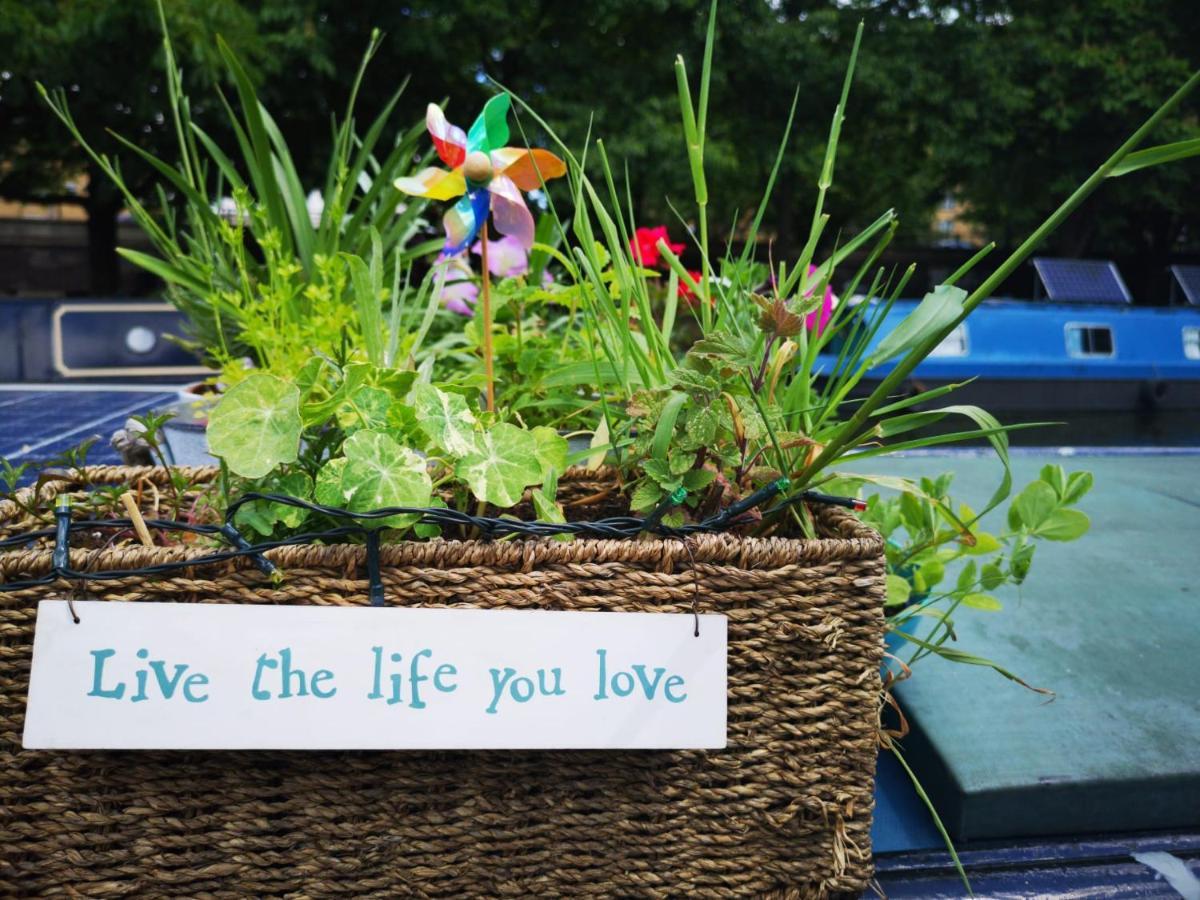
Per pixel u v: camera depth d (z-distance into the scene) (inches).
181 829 23.4
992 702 35.8
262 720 22.5
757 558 23.9
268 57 294.8
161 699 22.3
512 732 23.3
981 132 435.2
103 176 362.3
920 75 415.5
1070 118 443.5
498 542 23.5
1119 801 31.5
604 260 38.1
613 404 38.3
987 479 68.1
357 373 24.7
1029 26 443.8
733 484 27.6
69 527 22.7
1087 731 33.9
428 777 23.9
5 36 267.0
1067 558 51.3
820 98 416.8
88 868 23.2
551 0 366.3
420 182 27.5
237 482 25.9
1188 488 68.2
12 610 22.2
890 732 30.0
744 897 25.5
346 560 22.8
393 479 23.1
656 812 24.8
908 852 30.8
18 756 22.6
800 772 25.0
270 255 47.7
